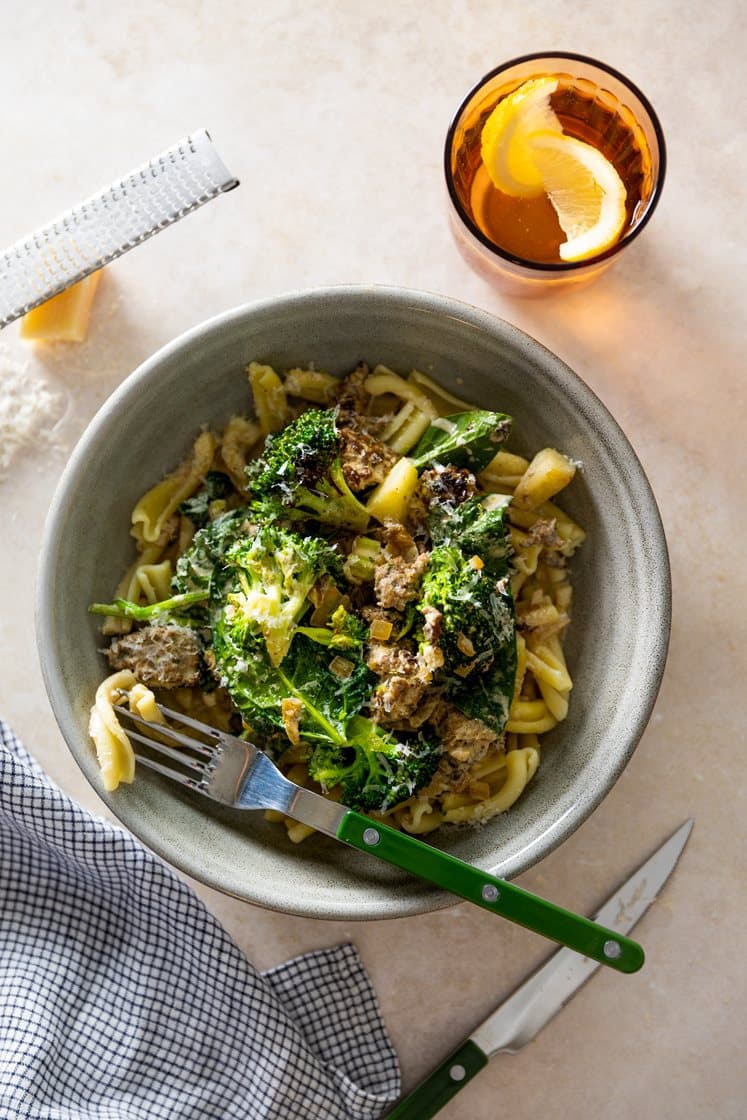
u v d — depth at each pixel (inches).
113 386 25.3
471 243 23.2
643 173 23.3
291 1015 24.7
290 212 25.4
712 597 25.0
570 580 24.1
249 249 25.4
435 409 24.1
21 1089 23.6
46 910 24.5
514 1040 24.5
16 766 23.4
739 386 25.1
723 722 25.0
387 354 24.1
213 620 22.9
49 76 25.7
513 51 25.4
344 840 22.0
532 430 23.9
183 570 23.4
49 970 24.3
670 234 25.3
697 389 25.2
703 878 25.0
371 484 22.9
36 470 25.4
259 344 23.6
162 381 23.1
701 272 25.2
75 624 23.3
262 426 24.3
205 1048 24.2
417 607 22.3
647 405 25.2
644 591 22.8
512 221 23.6
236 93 25.5
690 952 25.0
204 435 24.2
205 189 23.1
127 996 24.3
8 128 25.7
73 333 25.0
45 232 23.6
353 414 23.8
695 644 25.0
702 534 25.1
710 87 25.3
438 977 24.9
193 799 23.5
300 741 22.4
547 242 23.5
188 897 24.0
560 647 24.0
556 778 23.4
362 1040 24.7
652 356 25.2
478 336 22.9
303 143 25.4
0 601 25.2
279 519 22.7
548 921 21.7
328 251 25.3
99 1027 24.2
